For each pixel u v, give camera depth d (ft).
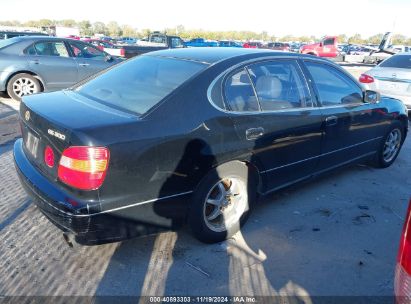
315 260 10.05
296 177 12.40
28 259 9.50
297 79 12.10
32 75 27.71
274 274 9.42
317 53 92.79
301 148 11.98
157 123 8.72
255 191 11.19
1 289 8.45
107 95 10.30
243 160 10.30
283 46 114.32
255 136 10.36
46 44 28.17
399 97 25.58
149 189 8.70
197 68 10.25
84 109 9.25
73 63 28.86
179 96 9.32
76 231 8.13
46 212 8.62
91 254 9.79
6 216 11.39
